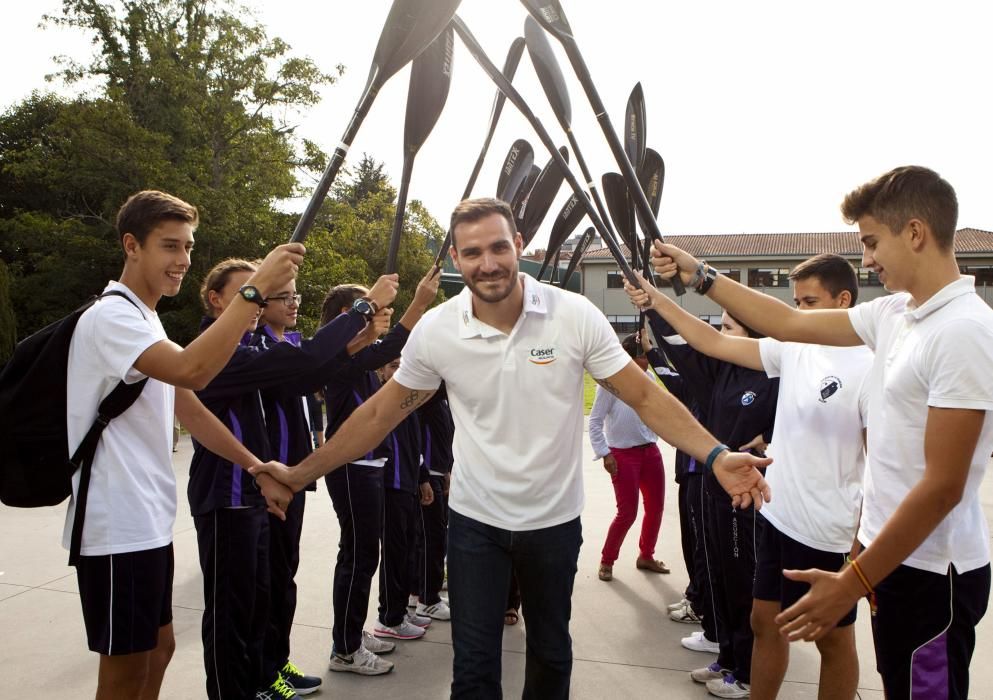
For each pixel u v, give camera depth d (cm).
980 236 4034
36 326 2048
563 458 209
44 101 2491
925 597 175
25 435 199
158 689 230
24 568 471
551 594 211
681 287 251
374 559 334
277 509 237
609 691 315
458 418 216
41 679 320
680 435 206
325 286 2014
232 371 256
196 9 2114
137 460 209
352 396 352
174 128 2038
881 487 185
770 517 249
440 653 356
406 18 199
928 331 170
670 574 477
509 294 201
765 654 251
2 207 2366
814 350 251
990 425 170
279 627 301
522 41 289
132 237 215
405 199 274
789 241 4316
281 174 2073
